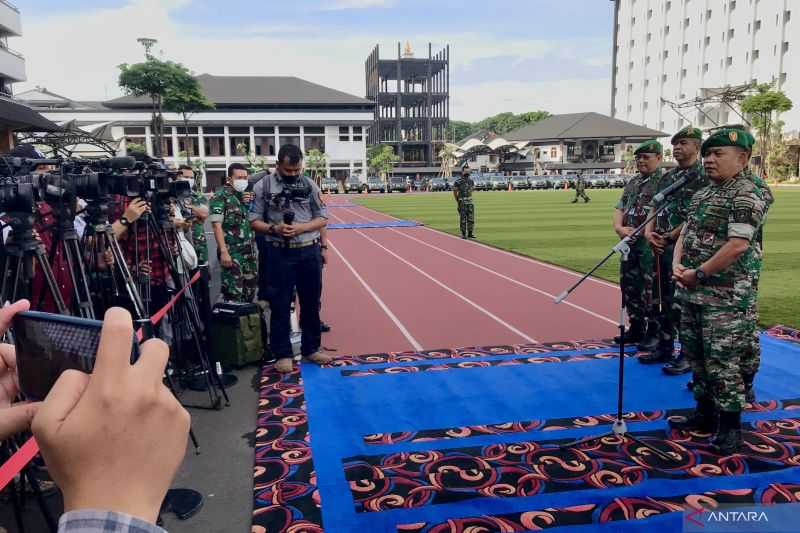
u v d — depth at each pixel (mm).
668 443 3777
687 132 5074
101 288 3771
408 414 4270
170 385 4758
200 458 3670
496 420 4160
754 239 3637
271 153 65000
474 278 10117
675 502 3090
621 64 87250
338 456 3633
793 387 4754
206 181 63719
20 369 761
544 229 18078
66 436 519
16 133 20672
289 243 5188
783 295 8156
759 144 55625
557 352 5797
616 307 7805
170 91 30938
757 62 63906
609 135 73750
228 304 5578
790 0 59156
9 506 3084
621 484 3275
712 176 3688
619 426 3801
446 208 29750
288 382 4980
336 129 65625
